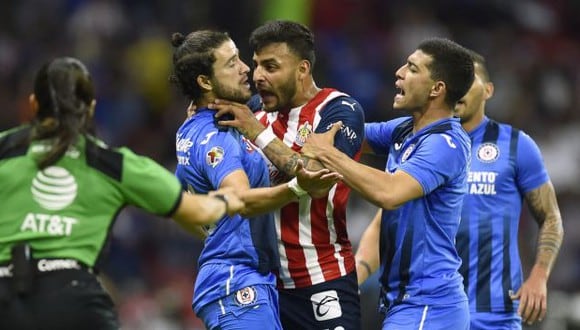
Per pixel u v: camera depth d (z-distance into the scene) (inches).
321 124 982.4
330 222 997.2
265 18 2669.8
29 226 780.6
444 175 941.8
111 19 2753.4
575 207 2484.0
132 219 2265.0
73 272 780.6
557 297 1571.1
